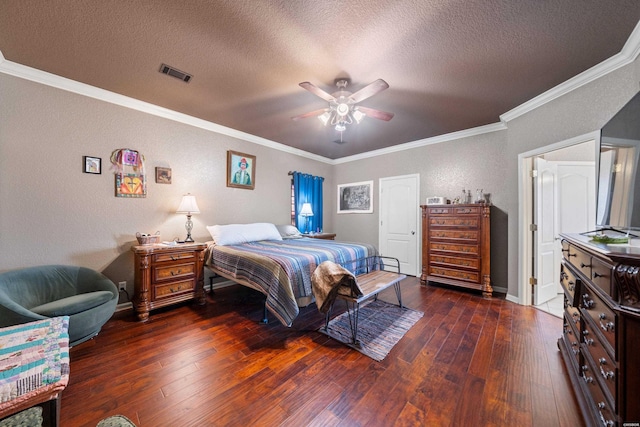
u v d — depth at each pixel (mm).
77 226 2553
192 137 3432
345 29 1710
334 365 1801
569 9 1514
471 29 1694
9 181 2197
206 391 1526
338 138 4246
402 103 2855
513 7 1503
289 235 4289
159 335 2234
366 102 2832
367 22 1644
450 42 1826
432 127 3662
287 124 3611
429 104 2879
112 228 2779
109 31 1756
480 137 3709
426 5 1500
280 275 2229
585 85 2234
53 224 2414
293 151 4863
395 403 1435
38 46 1922
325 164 5656
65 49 1963
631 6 1479
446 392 1523
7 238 2186
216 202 3723
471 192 3791
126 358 1868
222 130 3729
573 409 1379
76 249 2547
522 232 3016
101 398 1456
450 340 2152
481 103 2850
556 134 2521
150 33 1775
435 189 4191
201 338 2188
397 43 1843
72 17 1616
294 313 2139
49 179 2391
